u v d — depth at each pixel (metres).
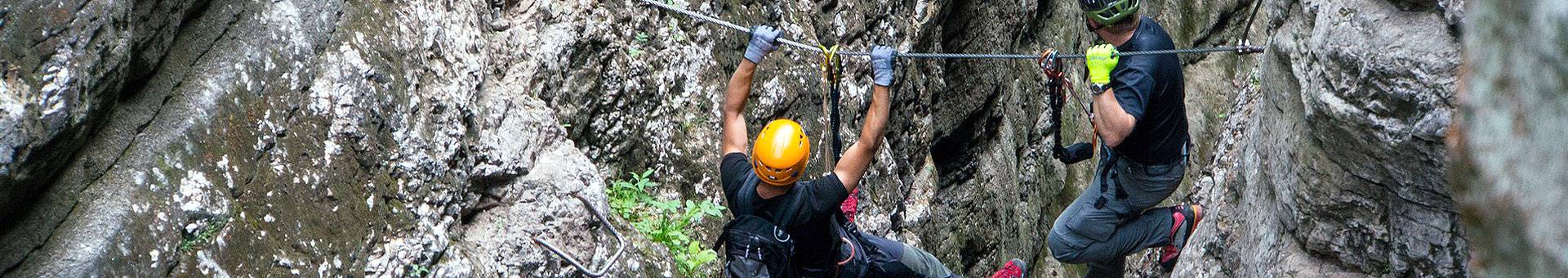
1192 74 15.34
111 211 3.30
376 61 4.39
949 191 11.42
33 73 2.98
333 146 4.12
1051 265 13.17
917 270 4.87
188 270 3.46
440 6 4.97
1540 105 0.97
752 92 7.26
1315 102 4.45
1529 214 0.98
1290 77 5.02
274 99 3.95
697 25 6.93
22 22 2.95
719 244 4.18
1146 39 5.07
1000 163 11.83
